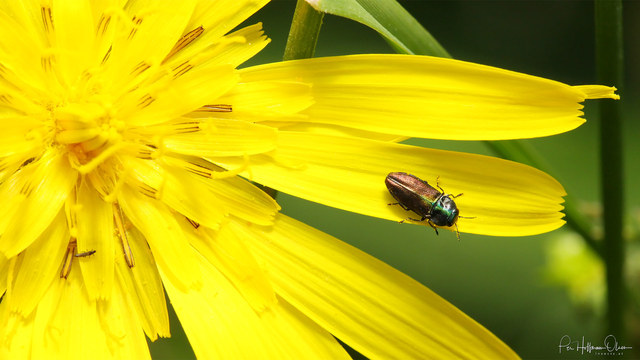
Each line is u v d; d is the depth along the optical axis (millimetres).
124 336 125
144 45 125
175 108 125
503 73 123
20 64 124
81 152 126
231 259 126
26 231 123
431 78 124
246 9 127
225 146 126
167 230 125
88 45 125
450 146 202
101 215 126
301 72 126
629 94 276
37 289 124
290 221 128
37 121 125
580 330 193
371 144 126
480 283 198
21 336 124
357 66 125
